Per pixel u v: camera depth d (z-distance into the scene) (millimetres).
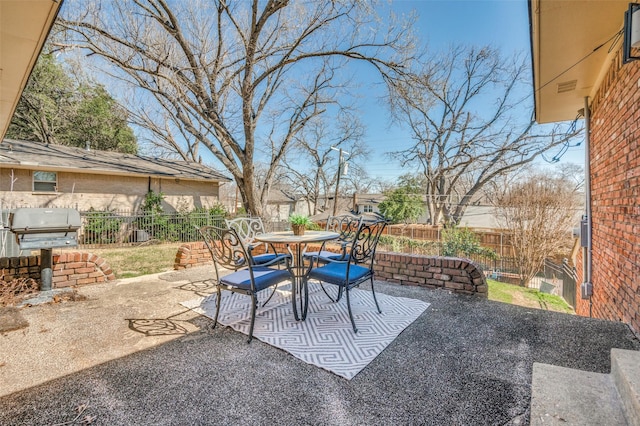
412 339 2338
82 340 2354
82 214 9781
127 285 3896
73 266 3783
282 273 2779
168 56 7957
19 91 3803
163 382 1801
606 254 3346
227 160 10836
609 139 3244
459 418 1489
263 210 11711
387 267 4000
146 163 13102
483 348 2189
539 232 9391
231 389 1731
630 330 2457
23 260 3422
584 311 4816
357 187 24125
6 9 2229
